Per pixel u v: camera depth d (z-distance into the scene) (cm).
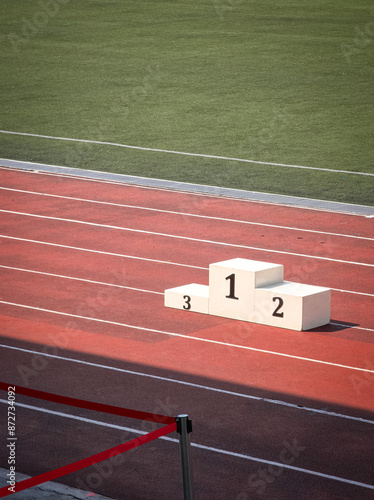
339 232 2234
